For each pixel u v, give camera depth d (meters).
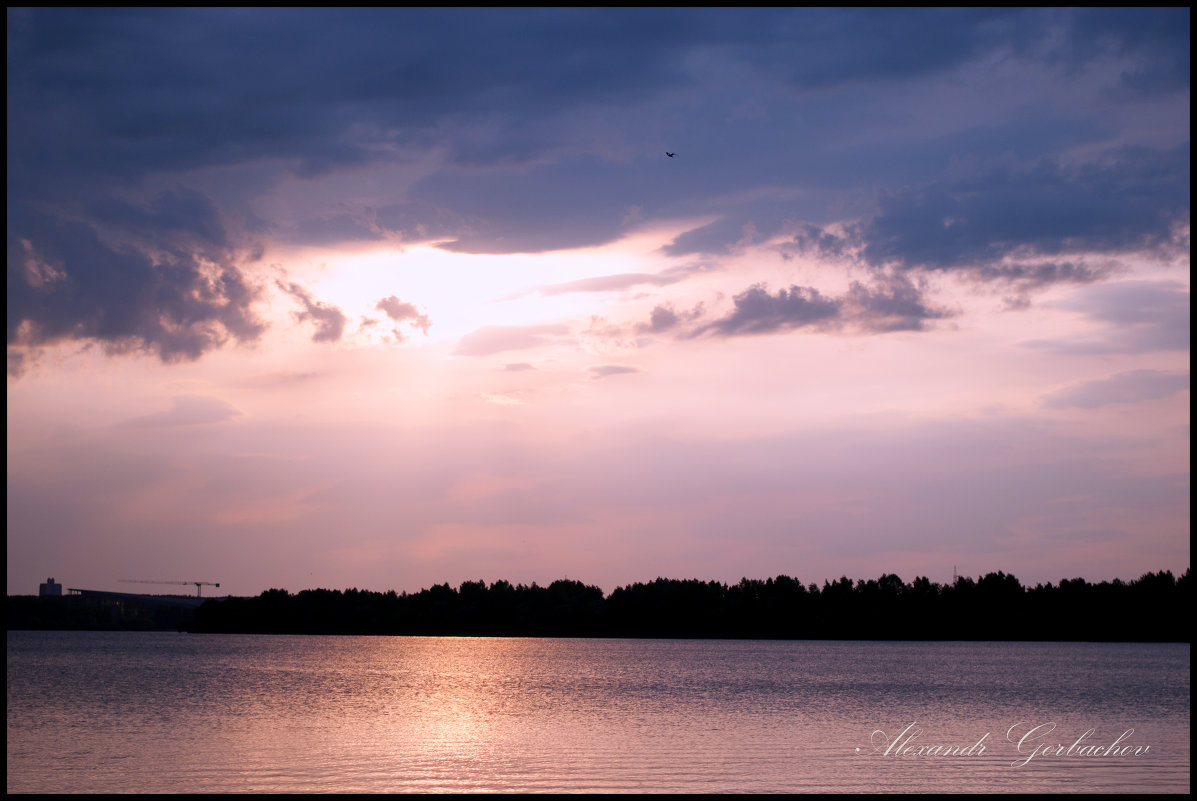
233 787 49.41
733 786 50.09
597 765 55.75
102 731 69.69
